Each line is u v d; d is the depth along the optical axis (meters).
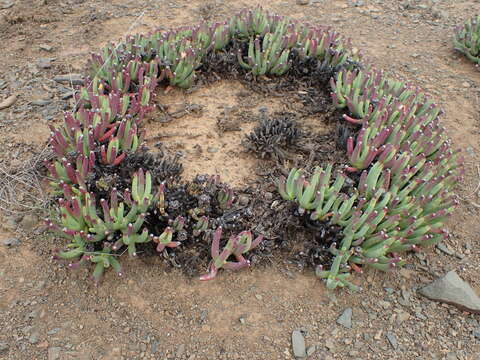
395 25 1.30
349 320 0.61
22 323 0.59
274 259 0.67
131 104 0.86
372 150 0.72
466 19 1.32
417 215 0.67
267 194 0.75
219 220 0.66
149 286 0.63
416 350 0.59
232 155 0.84
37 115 0.90
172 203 0.66
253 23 1.09
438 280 0.65
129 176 0.73
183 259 0.65
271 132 0.85
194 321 0.60
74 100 0.90
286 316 0.61
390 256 0.68
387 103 0.84
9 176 0.76
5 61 1.05
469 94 1.04
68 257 0.60
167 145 0.85
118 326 0.59
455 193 0.81
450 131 0.94
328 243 0.67
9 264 0.65
